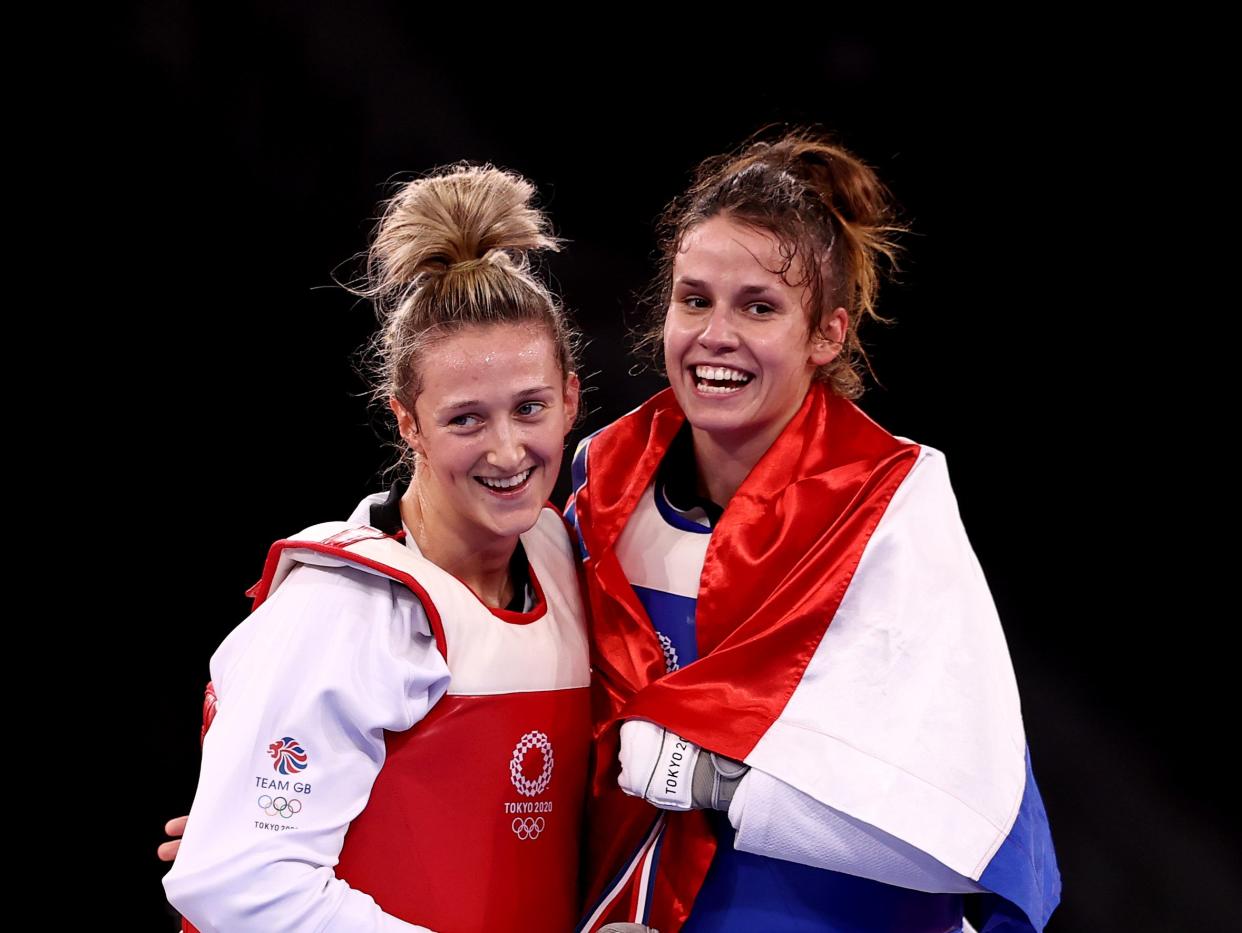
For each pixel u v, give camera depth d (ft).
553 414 17.28
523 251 17.95
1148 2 46.14
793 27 48.37
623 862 18.97
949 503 18.78
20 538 43.32
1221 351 47.88
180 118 45.91
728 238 18.15
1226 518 46.93
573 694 18.42
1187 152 47.16
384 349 18.30
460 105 48.11
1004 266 49.29
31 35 44.68
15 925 34.19
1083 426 49.01
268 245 46.47
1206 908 36.19
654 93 48.73
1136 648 44.06
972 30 47.39
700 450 19.77
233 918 15.35
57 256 45.16
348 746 16.22
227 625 42.47
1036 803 18.26
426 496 17.76
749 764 17.37
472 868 17.04
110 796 37.58
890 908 18.35
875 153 48.91
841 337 19.48
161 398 45.55
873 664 17.69
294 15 46.57
